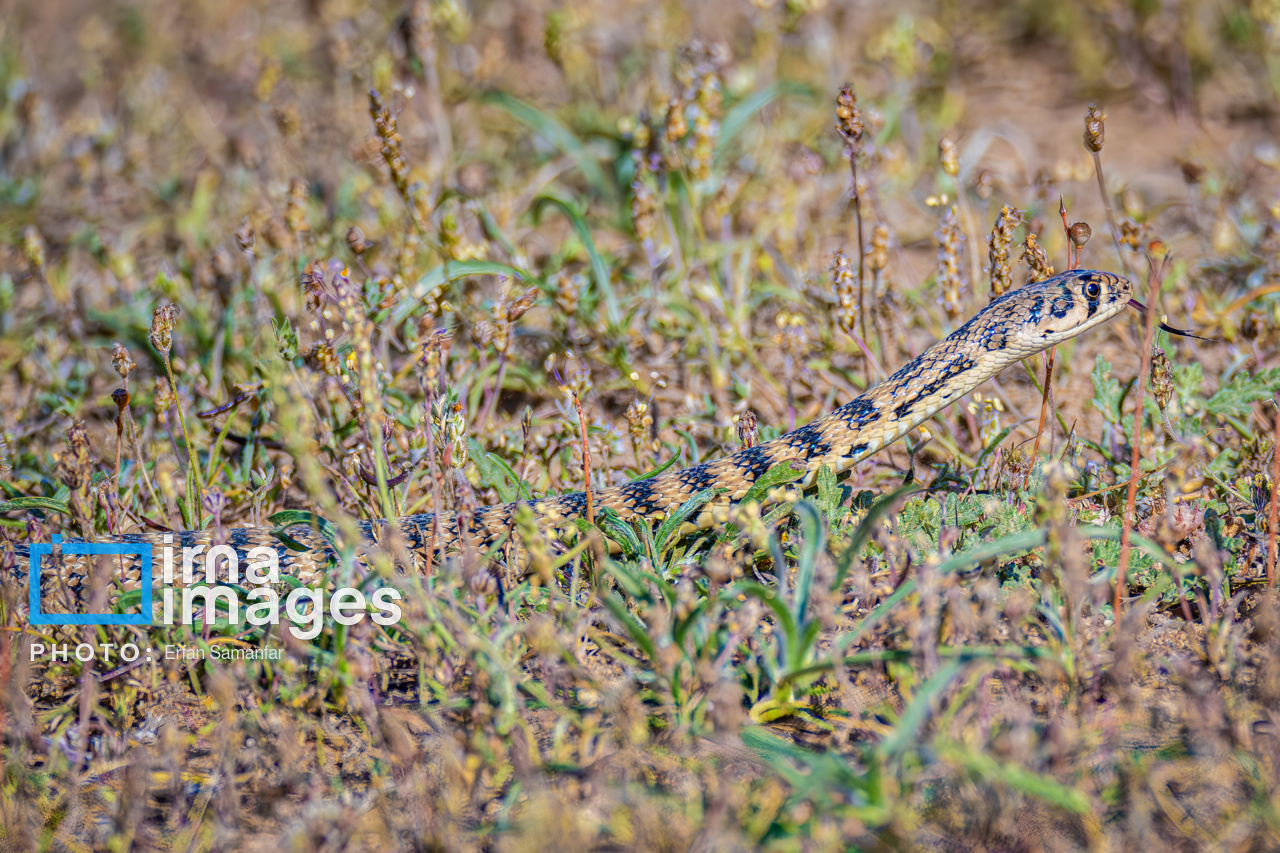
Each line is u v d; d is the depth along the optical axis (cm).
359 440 1024
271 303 1234
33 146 1917
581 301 1313
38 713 761
